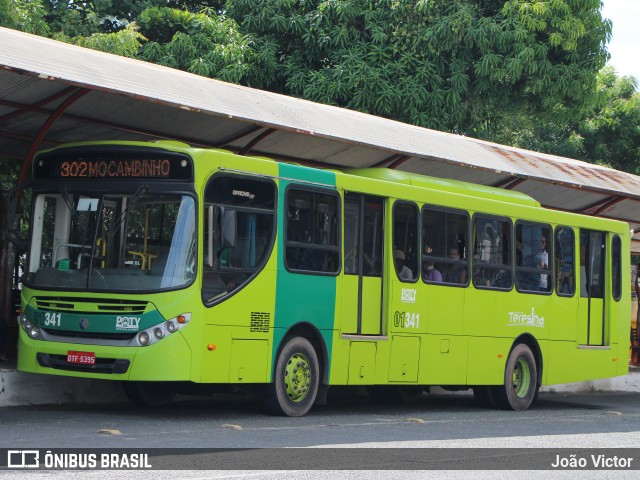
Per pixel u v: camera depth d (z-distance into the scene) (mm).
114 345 13086
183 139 17891
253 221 13992
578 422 16641
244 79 29781
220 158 13586
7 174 20281
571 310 20109
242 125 17297
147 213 13359
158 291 13031
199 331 13156
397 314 16109
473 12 29766
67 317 13406
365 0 29562
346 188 15406
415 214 16578
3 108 15391
